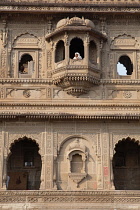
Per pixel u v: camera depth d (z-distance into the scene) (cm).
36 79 2275
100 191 2128
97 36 2303
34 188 2358
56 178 2170
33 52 2331
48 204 2109
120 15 2375
